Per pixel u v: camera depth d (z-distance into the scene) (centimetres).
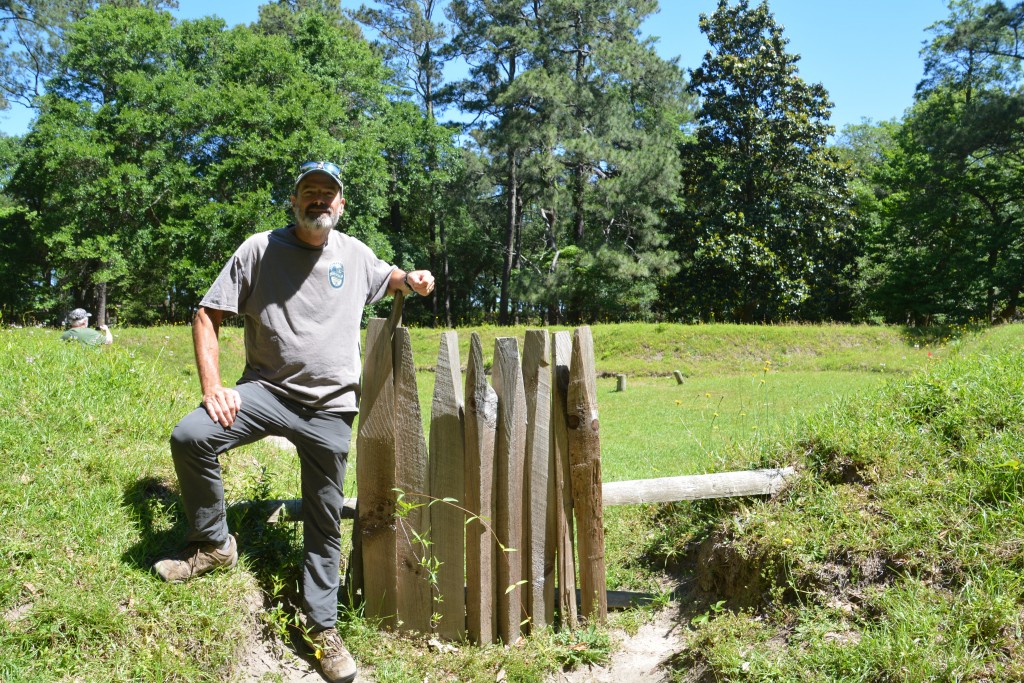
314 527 382
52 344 652
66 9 4384
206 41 3847
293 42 4347
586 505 427
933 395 523
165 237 3322
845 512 437
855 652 352
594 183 3959
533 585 418
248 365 388
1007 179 3681
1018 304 3784
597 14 4028
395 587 412
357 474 414
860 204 4397
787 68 3834
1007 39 3666
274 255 374
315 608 375
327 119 3519
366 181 3716
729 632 395
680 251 3881
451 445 407
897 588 385
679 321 3972
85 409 518
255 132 3381
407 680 378
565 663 404
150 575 378
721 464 536
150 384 601
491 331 2692
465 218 4878
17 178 3609
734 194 3891
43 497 416
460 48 4300
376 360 409
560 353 429
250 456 572
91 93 3688
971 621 351
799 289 3619
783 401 1447
